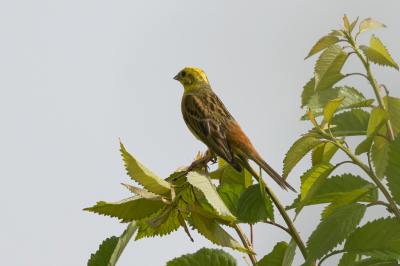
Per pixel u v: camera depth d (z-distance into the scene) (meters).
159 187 3.81
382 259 3.93
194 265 4.55
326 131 5.21
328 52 5.56
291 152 4.70
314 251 4.15
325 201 5.16
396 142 4.34
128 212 3.86
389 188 4.27
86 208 3.77
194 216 3.85
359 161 4.59
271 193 4.64
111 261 4.52
